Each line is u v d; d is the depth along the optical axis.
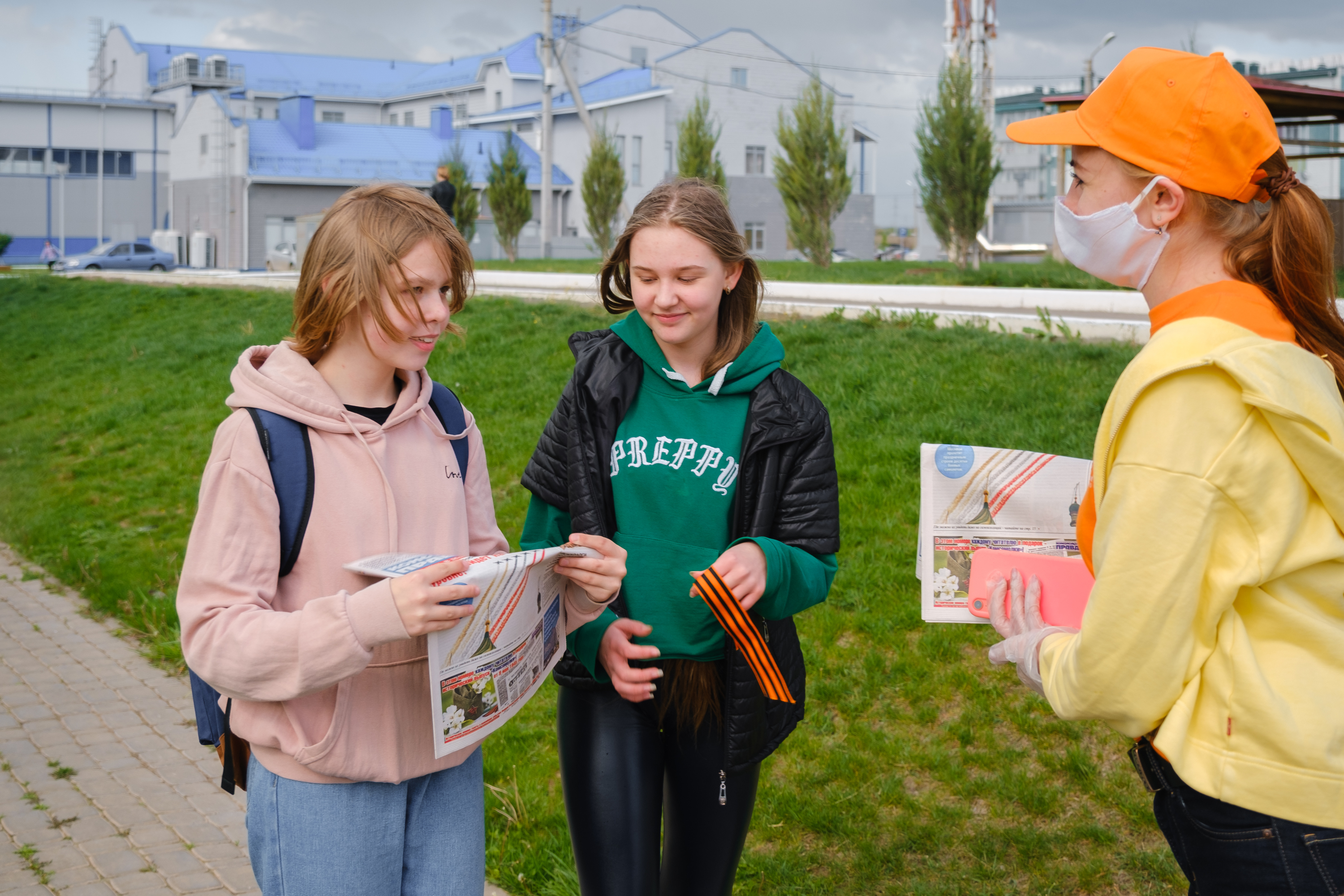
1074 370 7.27
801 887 3.26
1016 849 3.36
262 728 1.90
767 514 2.40
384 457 1.99
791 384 2.48
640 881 2.39
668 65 53.22
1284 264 1.68
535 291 15.10
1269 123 1.71
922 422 6.60
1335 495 1.58
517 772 4.05
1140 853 3.25
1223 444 1.56
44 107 60.84
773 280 17.58
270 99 68.31
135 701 5.25
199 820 4.10
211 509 1.87
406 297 1.93
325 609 1.75
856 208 57.81
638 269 2.32
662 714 2.48
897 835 3.46
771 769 3.91
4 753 4.67
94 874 3.70
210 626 1.80
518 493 6.99
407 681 1.98
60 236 61.44
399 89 70.62
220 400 10.92
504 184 35.44
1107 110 1.79
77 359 14.23
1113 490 1.66
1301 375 1.60
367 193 1.98
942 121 21.39
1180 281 1.80
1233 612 1.62
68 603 6.75
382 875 1.98
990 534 2.13
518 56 62.09
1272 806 1.58
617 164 33.00
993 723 4.00
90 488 8.82
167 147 64.00
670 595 2.43
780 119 26.20
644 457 2.45
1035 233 38.84
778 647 2.49
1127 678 1.64
